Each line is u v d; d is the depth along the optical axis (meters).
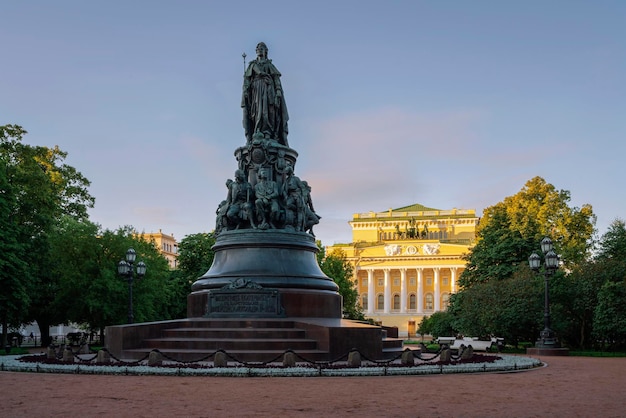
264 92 31.05
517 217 60.22
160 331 24.66
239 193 29.55
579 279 44.69
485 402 14.30
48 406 13.51
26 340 68.31
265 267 27.91
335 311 28.31
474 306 46.06
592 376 20.95
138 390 16.08
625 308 40.03
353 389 16.36
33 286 48.03
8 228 43.22
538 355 35.75
